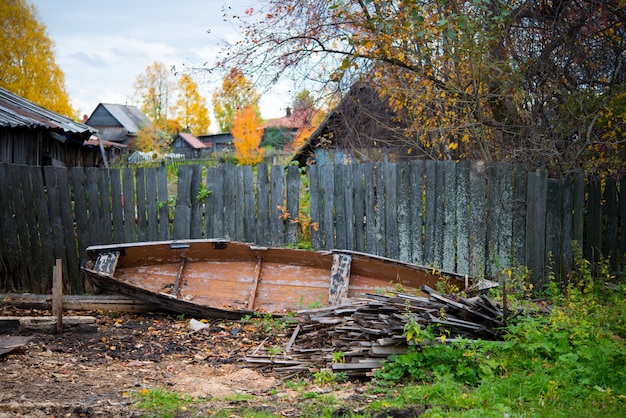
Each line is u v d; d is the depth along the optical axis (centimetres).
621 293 809
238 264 935
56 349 703
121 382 579
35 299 926
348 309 688
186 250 925
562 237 947
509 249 949
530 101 1035
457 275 831
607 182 959
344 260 876
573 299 724
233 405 505
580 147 1025
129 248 903
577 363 544
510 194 946
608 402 471
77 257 998
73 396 518
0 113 1355
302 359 669
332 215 999
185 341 765
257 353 707
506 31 1010
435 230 971
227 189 1008
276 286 912
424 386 527
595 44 1055
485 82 1035
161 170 1000
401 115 1255
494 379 536
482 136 1038
